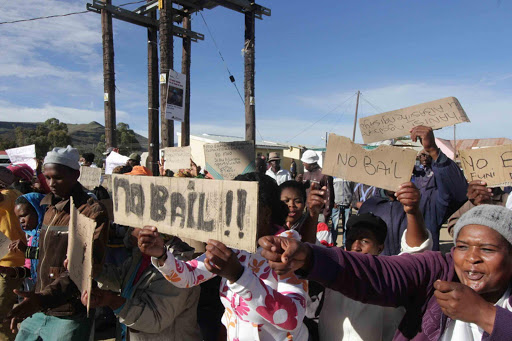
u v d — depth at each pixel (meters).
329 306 2.14
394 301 1.43
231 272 1.44
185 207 1.63
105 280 2.40
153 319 2.23
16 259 3.52
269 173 9.36
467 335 1.26
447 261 1.44
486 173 2.78
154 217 1.75
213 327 2.77
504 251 1.16
